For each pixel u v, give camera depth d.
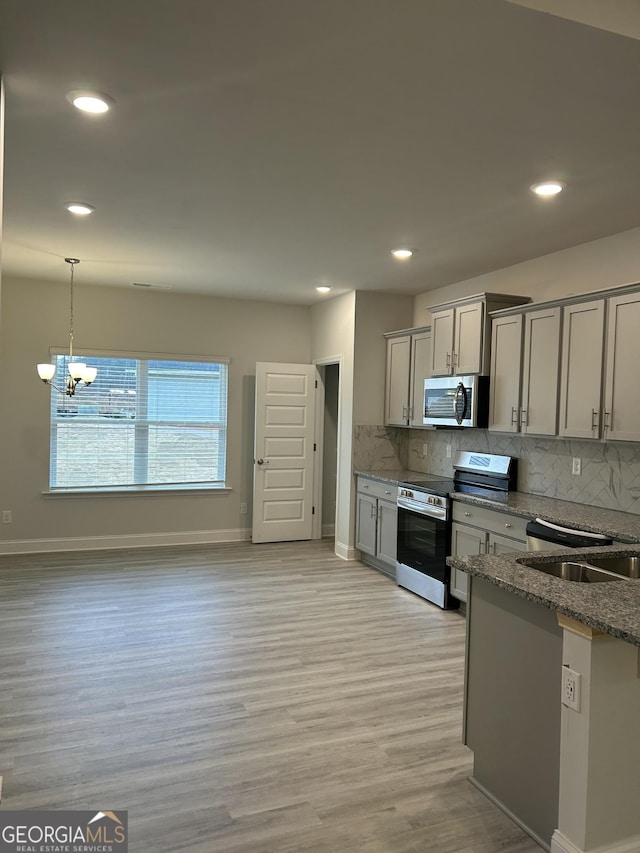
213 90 2.28
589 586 2.09
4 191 3.40
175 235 4.25
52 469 6.16
